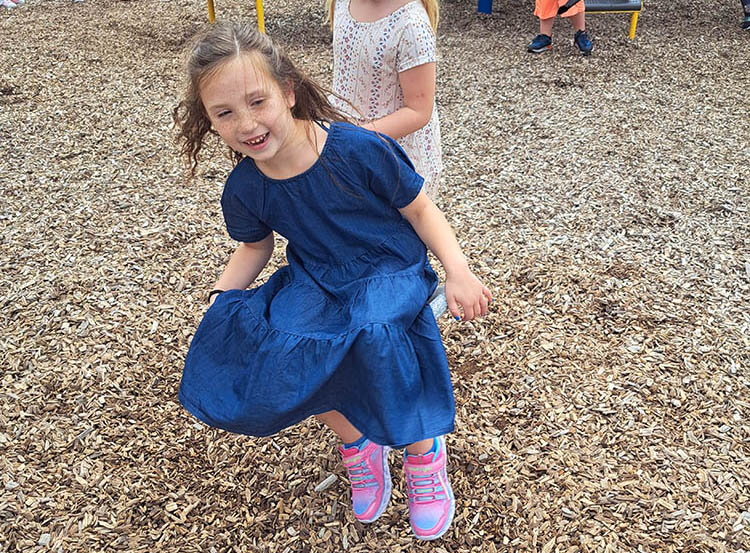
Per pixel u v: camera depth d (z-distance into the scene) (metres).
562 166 4.35
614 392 2.60
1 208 4.00
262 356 1.69
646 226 3.67
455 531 2.13
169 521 2.20
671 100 5.32
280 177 1.69
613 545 2.06
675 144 4.61
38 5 8.20
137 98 5.51
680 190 4.03
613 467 2.30
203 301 3.20
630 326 2.94
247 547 2.12
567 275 3.27
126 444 2.47
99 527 2.18
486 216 3.82
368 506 2.11
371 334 1.60
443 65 6.16
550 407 2.55
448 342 2.87
